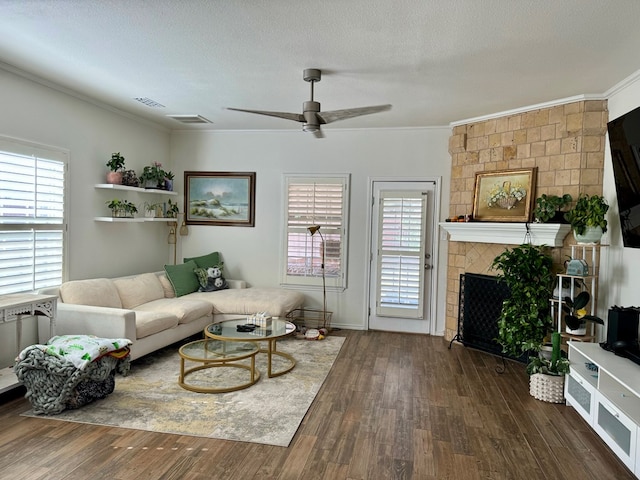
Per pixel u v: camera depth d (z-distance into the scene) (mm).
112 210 4941
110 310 3828
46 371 3049
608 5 2391
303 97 4387
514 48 3008
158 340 4207
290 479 2369
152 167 5426
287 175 5930
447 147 5449
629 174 3025
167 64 3504
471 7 2445
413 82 3783
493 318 4715
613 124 3133
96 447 2648
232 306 5082
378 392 3625
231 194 6109
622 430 2535
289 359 4449
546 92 3992
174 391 3547
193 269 5660
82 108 4512
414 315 5504
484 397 3562
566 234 4148
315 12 2557
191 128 6023
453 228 5035
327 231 5836
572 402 3270
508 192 4605
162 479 2340
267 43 3033
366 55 3201
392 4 2434
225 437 2801
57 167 4207
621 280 3664
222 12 2592
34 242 3949
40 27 2850
